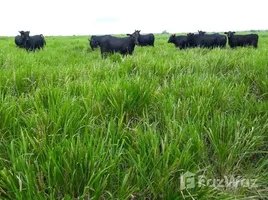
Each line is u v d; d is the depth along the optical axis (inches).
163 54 359.3
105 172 85.7
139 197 88.5
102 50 524.4
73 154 85.9
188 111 128.8
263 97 169.2
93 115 126.3
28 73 188.9
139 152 98.0
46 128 106.7
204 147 111.1
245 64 226.8
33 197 75.5
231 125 116.6
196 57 272.2
